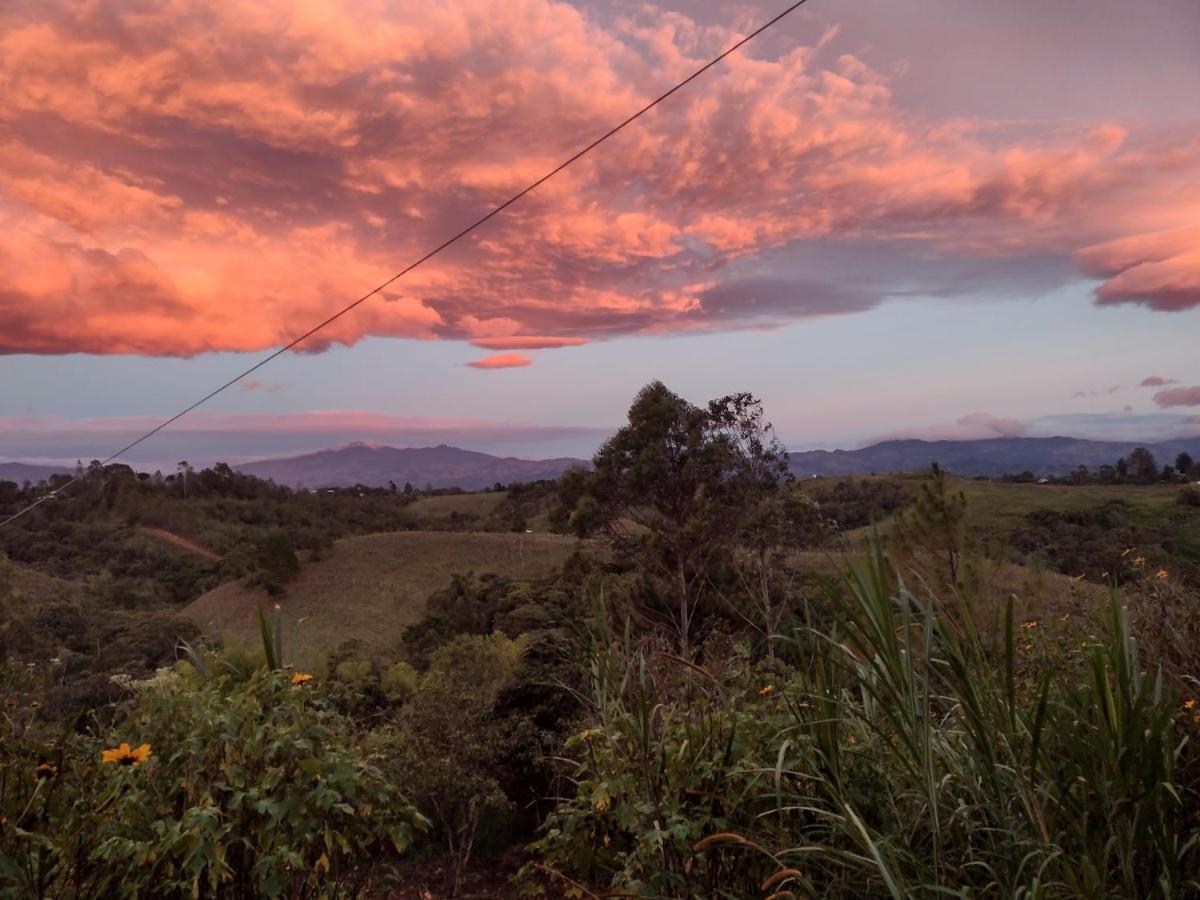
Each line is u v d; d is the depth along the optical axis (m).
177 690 2.42
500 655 7.49
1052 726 1.94
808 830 2.27
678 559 22.70
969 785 1.99
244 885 2.33
